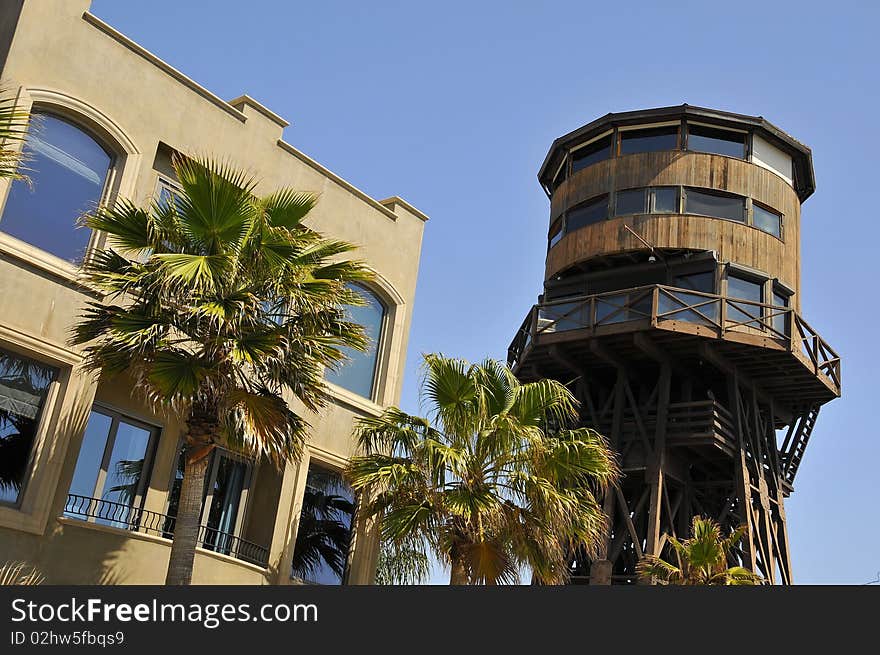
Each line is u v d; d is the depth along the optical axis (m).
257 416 14.30
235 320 14.23
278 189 19.45
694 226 29.95
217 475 18.03
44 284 15.51
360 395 20.62
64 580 15.02
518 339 32.09
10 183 15.36
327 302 15.16
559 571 17.11
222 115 18.70
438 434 17.62
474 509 16.25
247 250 14.66
